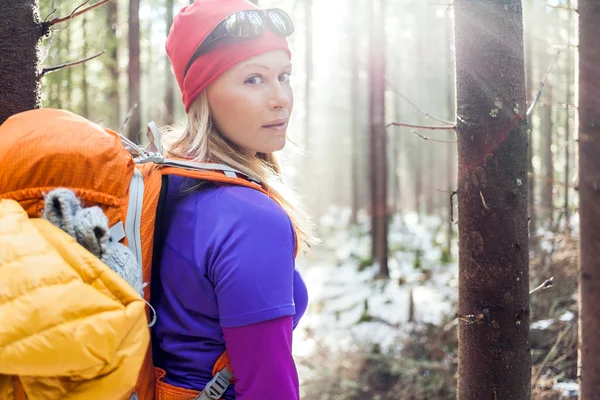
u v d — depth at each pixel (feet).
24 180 3.62
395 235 57.77
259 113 4.48
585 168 8.95
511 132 5.89
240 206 4.01
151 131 4.53
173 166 4.28
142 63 33.06
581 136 9.03
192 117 4.69
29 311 3.05
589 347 8.93
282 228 4.03
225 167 4.34
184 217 4.17
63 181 3.67
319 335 28.43
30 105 5.40
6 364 2.99
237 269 3.83
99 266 3.33
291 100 4.69
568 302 19.15
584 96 8.92
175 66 4.74
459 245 6.31
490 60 5.84
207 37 4.37
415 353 21.33
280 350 3.88
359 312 31.96
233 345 3.90
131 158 4.08
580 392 9.17
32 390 3.30
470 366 6.23
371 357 22.08
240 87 4.46
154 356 4.41
